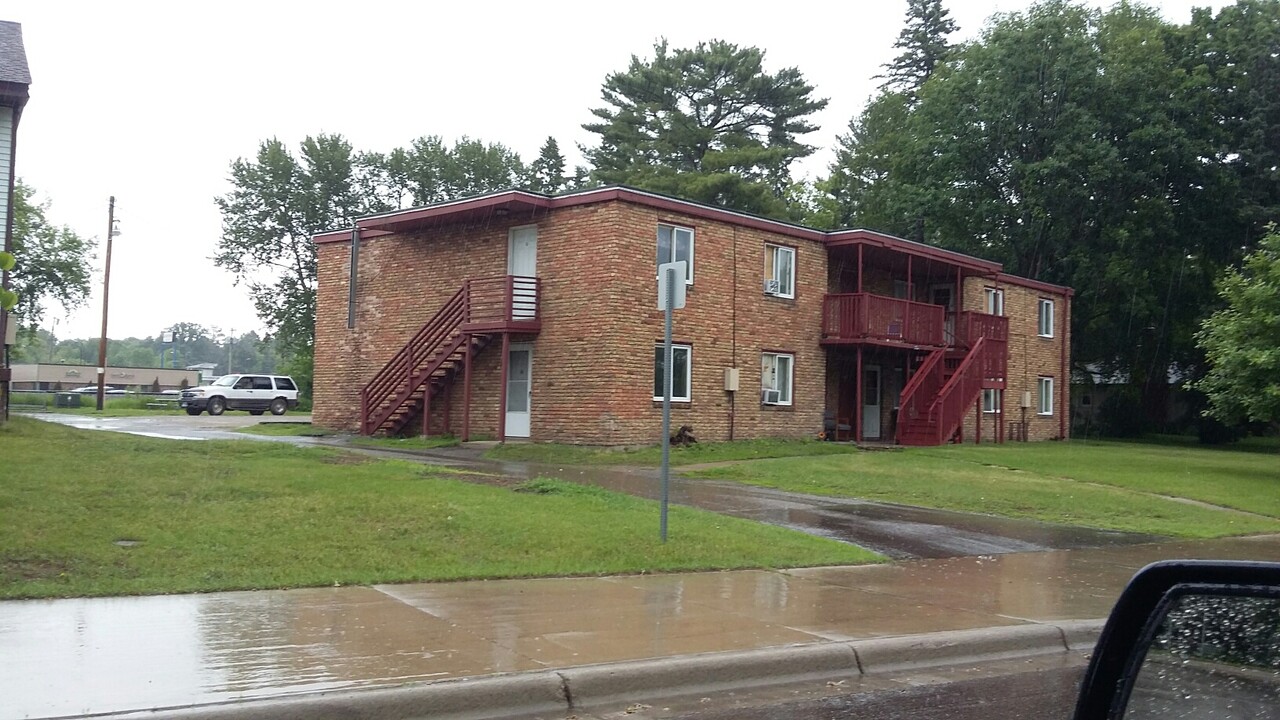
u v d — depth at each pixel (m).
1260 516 17.42
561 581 9.12
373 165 58.34
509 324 23.27
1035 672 7.51
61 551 8.38
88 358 152.12
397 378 25.97
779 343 26.52
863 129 65.88
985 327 31.44
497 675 6.12
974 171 43.72
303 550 9.24
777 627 7.88
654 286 23.23
